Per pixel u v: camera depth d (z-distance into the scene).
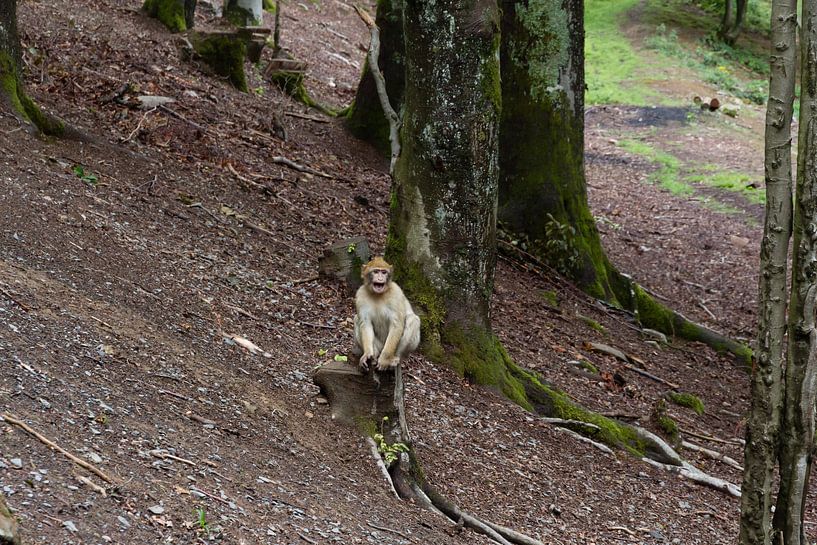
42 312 7.83
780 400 7.02
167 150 14.39
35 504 5.12
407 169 10.99
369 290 8.19
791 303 6.91
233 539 5.59
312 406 8.58
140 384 7.44
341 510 6.83
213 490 6.18
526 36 16.02
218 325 9.59
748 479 7.16
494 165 10.92
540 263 15.97
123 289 9.30
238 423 7.59
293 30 32.31
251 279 11.24
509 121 16.20
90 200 11.28
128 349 7.95
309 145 18.16
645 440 11.05
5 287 7.94
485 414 10.22
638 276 19.95
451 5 10.32
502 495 8.71
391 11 19.11
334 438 8.11
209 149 14.91
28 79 15.05
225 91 19.17
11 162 11.27
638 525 9.02
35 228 9.71
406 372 10.38
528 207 16.12
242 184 14.30
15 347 6.99
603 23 50.81
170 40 20.80
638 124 35.09
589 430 10.77
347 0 41.16
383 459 7.95
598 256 16.38
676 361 15.09
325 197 15.35
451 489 8.46
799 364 6.93
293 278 11.80
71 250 9.61
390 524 6.96
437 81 10.54
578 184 16.44
